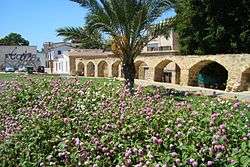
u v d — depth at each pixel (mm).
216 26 33156
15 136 7773
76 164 6332
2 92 12883
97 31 22812
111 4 21781
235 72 27125
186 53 36812
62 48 78125
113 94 10383
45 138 7469
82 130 7477
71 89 11133
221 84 33125
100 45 23703
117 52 23172
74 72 54812
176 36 45438
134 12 21766
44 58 89062
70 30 22922
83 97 10406
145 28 22500
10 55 82938
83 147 6598
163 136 6480
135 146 6324
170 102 8859
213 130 6484
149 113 7508
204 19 34094
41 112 9086
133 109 8273
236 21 32469
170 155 5637
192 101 9531
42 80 13250
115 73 44562
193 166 5305
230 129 6590
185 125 6887
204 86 32844
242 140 6195
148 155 5754
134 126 7047
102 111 8453
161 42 48000
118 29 22453
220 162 5469
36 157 6852
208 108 8219
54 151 6848
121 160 6027
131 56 23000
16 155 7215
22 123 8656
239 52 32875
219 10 32594
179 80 35625
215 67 33094
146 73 40750
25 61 83688
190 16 33844
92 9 21828
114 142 6633
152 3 21609
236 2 32125
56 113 8914
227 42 33281
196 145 6016
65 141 6945
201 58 30672
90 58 51188
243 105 8617
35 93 11641
